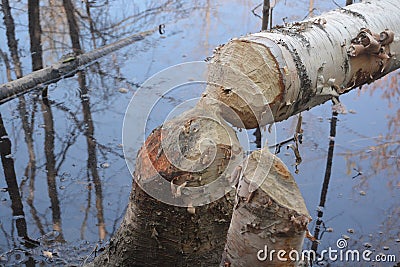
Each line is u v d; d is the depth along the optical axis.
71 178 2.21
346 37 1.23
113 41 3.50
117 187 2.15
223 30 3.54
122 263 1.23
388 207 1.96
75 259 1.74
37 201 2.06
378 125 2.56
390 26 1.33
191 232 1.10
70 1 3.74
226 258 1.11
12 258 1.75
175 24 3.65
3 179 2.22
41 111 2.76
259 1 4.01
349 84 1.31
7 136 2.53
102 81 3.04
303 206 1.01
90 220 1.95
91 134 2.53
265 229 1.01
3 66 3.18
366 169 2.20
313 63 1.14
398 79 3.06
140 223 1.12
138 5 4.00
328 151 2.33
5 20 3.70
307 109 1.28
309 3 3.59
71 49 3.36
